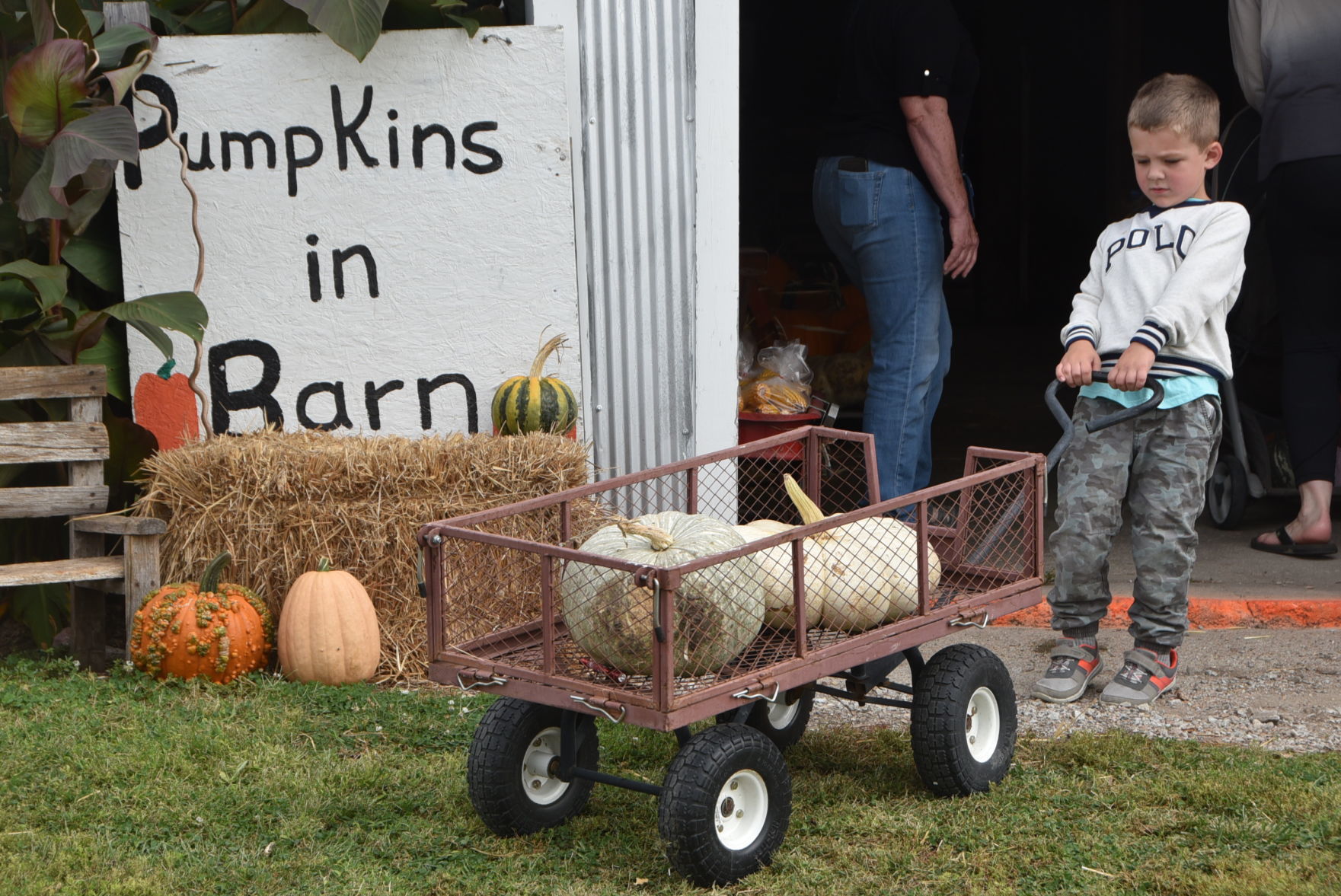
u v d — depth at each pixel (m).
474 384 5.21
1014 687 4.43
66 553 5.21
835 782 3.55
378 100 5.09
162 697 4.14
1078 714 4.15
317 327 5.17
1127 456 4.16
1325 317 5.71
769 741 3.04
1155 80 4.17
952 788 3.38
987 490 3.71
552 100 5.10
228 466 4.52
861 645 3.15
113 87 4.88
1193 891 2.89
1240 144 6.41
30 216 4.61
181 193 5.11
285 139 5.11
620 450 5.41
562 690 2.93
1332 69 5.43
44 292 4.69
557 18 5.21
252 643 4.38
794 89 13.76
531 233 5.15
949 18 5.38
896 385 5.63
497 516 3.31
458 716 4.04
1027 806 3.35
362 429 5.21
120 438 5.04
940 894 2.92
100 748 3.67
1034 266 14.83
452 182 5.13
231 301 5.16
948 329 5.89
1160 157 4.11
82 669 4.59
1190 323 3.95
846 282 9.93
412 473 4.50
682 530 3.11
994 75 14.58
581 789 3.35
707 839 2.89
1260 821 3.22
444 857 3.11
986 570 3.67
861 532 3.35
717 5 5.23
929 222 5.57
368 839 3.21
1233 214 4.05
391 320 5.18
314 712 4.07
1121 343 4.12
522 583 3.47
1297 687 4.37
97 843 3.13
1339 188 5.44
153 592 4.44
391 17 5.31
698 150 5.29
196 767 3.55
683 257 5.34
